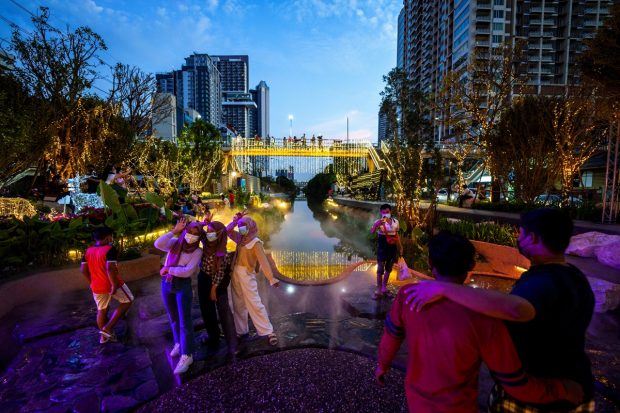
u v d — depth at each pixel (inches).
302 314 187.0
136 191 582.6
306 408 105.5
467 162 1192.2
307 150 1996.8
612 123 414.6
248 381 120.8
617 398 110.2
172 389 117.3
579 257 268.8
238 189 1251.2
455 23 3690.9
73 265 247.6
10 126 334.6
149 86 657.0
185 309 131.7
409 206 451.8
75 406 109.1
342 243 484.1
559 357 49.0
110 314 188.2
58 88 439.8
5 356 144.6
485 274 272.4
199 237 134.5
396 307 61.5
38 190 543.2
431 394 52.7
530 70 3703.3
